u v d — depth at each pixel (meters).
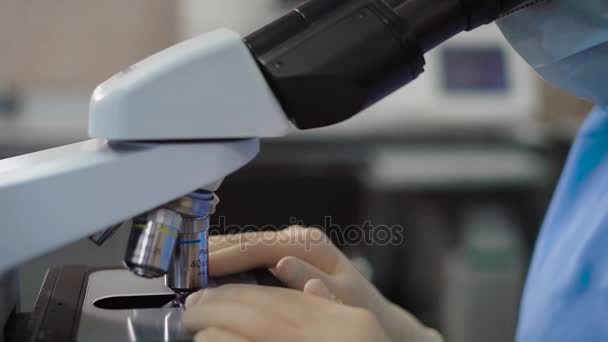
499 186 1.39
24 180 0.31
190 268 0.39
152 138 0.32
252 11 1.81
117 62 1.76
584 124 0.58
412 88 1.64
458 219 1.48
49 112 1.73
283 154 1.34
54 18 1.72
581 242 0.48
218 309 0.33
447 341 1.42
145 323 0.36
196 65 0.32
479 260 1.42
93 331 0.35
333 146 1.37
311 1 0.34
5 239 0.31
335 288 0.44
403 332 0.50
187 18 1.80
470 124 1.61
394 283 1.46
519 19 0.45
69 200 0.32
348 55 0.32
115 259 0.54
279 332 0.32
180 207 0.34
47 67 1.73
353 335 0.32
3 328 0.36
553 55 0.46
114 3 1.74
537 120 1.65
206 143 0.33
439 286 1.46
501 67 1.69
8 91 1.72
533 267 0.57
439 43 0.36
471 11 0.36
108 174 0.32
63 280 0.44
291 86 0.32
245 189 1.32
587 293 0.46
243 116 0.32
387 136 1.43
